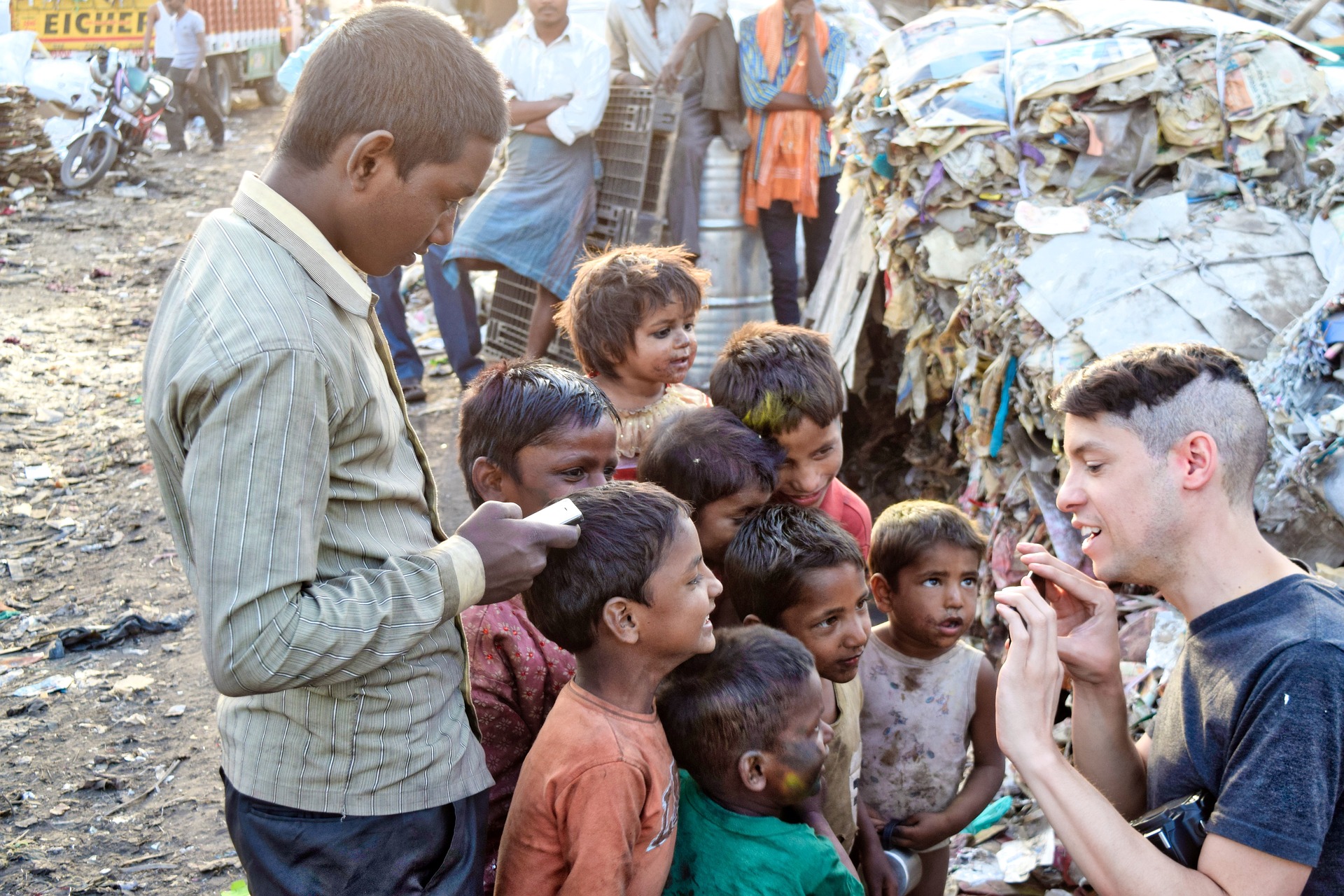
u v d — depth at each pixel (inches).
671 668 65.9
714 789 69.1
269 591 50.3
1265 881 56.9
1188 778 64.7
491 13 497.4
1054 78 154.3
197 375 51.3
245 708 59.2
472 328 247.1
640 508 64.3
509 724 73.7
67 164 441.1
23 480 219.0
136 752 139.9
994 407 150.8
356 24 56.8
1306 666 57.7
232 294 53.1
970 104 158.4
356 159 54.8
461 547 56.7
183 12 528.4
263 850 57.8
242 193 57.1
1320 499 122.4
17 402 254.4
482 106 57.2
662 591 63.2
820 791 75.3
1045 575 72.9
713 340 247.8
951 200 159.8
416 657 59.0
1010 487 151.3
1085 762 73.7
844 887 68.6
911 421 193.0
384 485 58.7
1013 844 114.7
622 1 241.9
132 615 171.0
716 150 239.3
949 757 91.8
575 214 231.3
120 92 462.6
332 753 57.1
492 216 228.2
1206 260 143.0
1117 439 64.2
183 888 116.0
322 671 51.7
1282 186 153.8
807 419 90.7
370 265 59.7
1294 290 140.0
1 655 163.5
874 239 177.2
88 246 385.7
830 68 234.4
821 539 77.9
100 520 205.6
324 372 53.2
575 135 222.4
